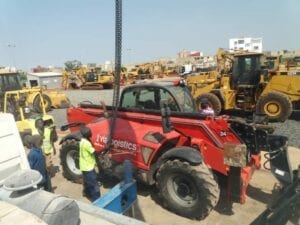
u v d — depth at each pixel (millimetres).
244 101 14898
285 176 5457
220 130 5789
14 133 3756
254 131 6129
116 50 4539
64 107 22000
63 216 2336
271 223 4055
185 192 5672
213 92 15125
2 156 3561
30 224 2068
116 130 6555
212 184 5324
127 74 37188
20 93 12133
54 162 9188
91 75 37188
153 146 5961
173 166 5574
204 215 5457
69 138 7484
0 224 2072
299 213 3951
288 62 17984
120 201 3914
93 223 2525
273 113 13695
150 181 6188
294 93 13664
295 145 9906
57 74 39594
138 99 7184
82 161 6293
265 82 14305
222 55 15992
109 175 7086
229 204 6039
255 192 6523
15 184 2523
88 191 6582
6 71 17828
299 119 14328
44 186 6082
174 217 5691
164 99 6758
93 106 7906
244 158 5254
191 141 5922
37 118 8656
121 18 4305
